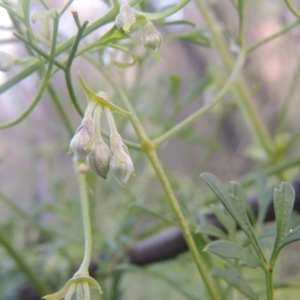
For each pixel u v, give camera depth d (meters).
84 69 0.46
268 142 0.37
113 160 0.14
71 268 0.33
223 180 0.55
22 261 0.30
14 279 0.34
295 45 0.44
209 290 0.18
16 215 0.38
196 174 0.38
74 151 0.14
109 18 0.16
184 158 0.63
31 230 0.39
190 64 0.56
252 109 0.37
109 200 0.41
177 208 0.19
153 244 0.31
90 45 0.17
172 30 0.45
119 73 0.34
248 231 0.15
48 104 0.44
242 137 0.57
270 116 0.49
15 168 0.46
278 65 0.48
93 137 0.14
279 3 0.44
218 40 0.36
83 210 0.19
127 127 0.38
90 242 0.16
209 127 0.59
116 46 0.17
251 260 0.16
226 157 0.55
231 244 0.16
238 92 0.37
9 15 0.20
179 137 0.38
